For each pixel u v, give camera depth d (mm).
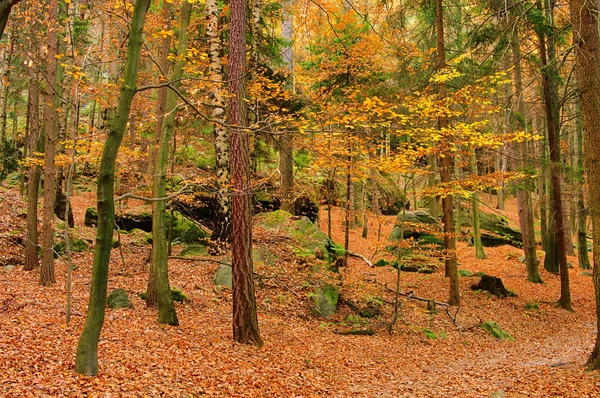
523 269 21797
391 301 15211
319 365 8883
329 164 10906
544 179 24922
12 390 5242
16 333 7230
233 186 9102
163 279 9414
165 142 9719
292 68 18609
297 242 15766
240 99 9094
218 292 12391
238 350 8570
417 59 16391
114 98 10398
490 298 16781
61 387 5562
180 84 12891
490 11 12031
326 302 13289
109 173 6078
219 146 14102
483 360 10578
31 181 11773
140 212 17109
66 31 13180
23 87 20781
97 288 6172
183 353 7801
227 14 15781
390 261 20375
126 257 13938
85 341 6145
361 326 12664
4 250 12344
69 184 8328
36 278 10930
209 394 6387
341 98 17000
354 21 14766
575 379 7387
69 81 15422
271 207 20297
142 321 9094
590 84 7906
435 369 9703
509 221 31656
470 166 19734
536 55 14508
